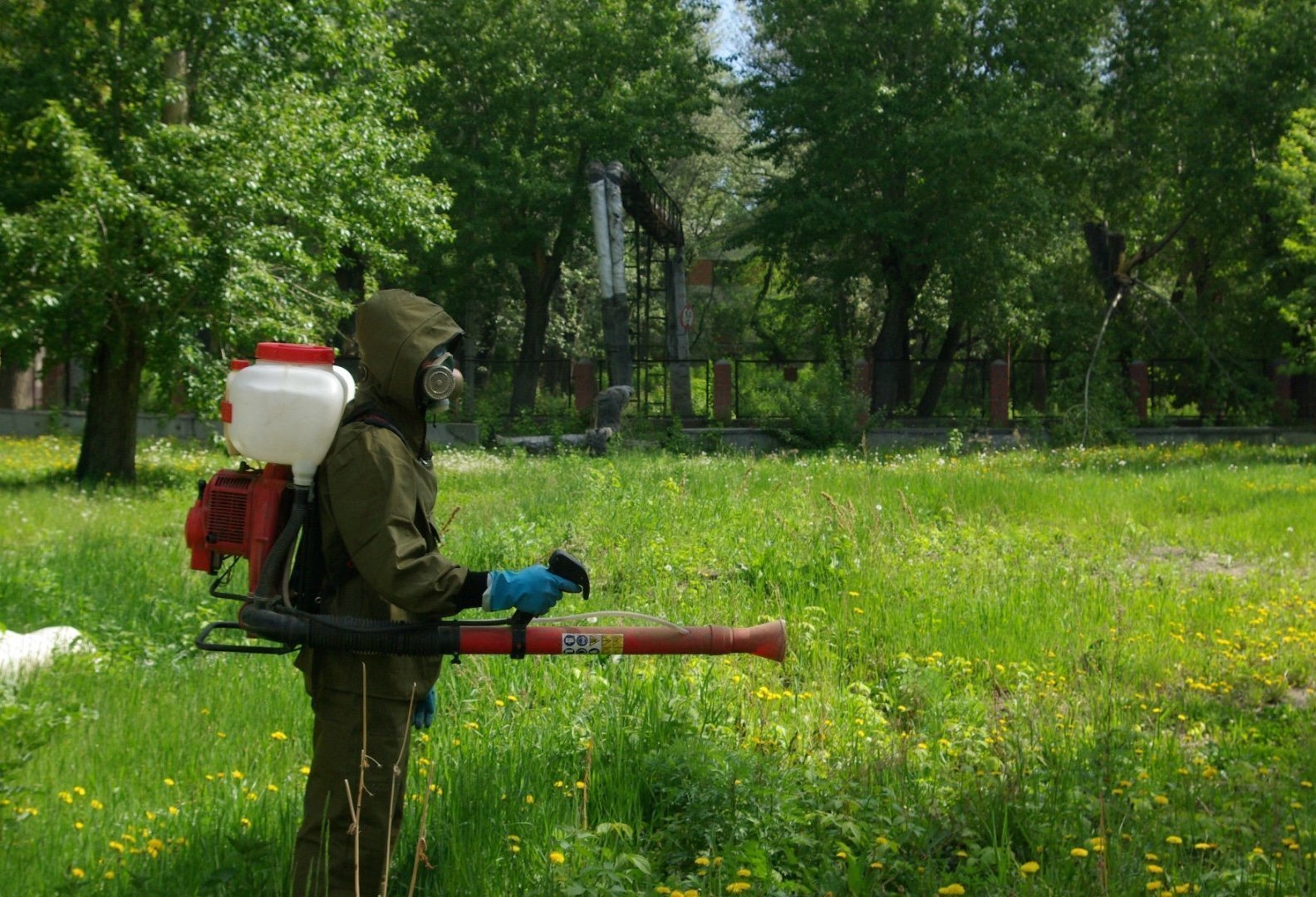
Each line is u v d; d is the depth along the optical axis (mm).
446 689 6207
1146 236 36250
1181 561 11930
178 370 16312
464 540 11250
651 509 12852
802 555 9875
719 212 55844
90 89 17250
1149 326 36719
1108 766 5043
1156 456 24531
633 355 38781
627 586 9461
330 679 3473
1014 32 33594
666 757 4852
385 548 3273
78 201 15234
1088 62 36625
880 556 10016
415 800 4535
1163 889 3949
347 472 3311
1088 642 7906
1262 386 33625
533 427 31438
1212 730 6258
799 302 39094
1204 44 33250
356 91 19141
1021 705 6344
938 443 30531
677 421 29812
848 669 7352
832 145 33656
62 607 8422
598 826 4180
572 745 5223
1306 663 7598
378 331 3434
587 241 35375
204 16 17047
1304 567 11641
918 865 4227
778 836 4305
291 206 17062
